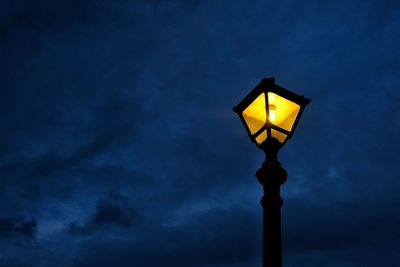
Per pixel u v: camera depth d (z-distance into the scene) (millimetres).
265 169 6594
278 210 6258
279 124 7016
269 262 5820
